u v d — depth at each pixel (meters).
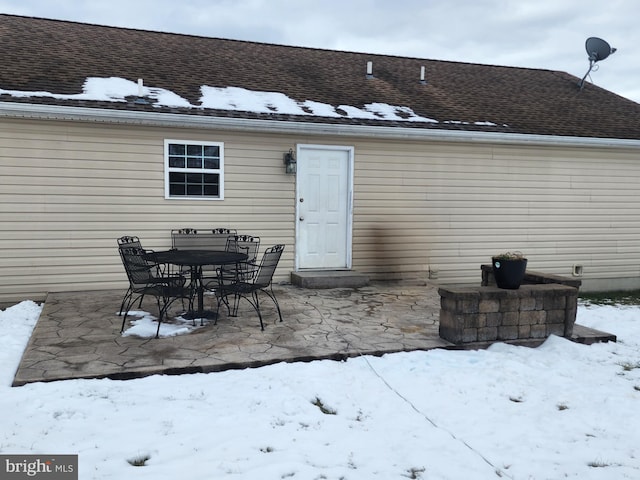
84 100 6.35
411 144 8.32
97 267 6.89
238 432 3.04
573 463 2.87
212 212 7.39
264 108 7.42
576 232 9.30
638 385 4.16
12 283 6.55
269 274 5.57
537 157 8.95
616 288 9.59
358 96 8.84
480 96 10.09
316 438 3.03
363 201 8.19
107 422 3.10
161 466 2.62
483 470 2.75
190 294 5.22
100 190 6.83
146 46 9.27
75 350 4.37
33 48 7.89
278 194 7.72
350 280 7.75
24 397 3.39
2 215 6.45
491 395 3.85
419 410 3.54
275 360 4.29
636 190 9.56
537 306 5.15
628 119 10.01
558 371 4.41
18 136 6.42
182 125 6.88
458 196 8.62
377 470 2.70
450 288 5.11
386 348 4.70
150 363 4.07
